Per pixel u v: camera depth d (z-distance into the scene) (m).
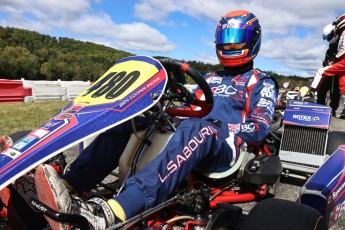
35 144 1.54
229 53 2.63
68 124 1.64
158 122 2.00
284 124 3.05
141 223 1.68
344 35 5.89
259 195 2.30
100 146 1.93
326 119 2.93
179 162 1.75
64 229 1.36
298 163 2.96
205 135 1.91
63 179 1.81
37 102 9.49
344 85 6.05
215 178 2.16
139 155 1.92
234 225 1.70
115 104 1.76
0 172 1.43
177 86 2.09
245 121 2.39
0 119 5.40
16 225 1.64
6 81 9.42
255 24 2.65
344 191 2.15
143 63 2.00
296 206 1.61
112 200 1.56
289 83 10.91
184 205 1.90
